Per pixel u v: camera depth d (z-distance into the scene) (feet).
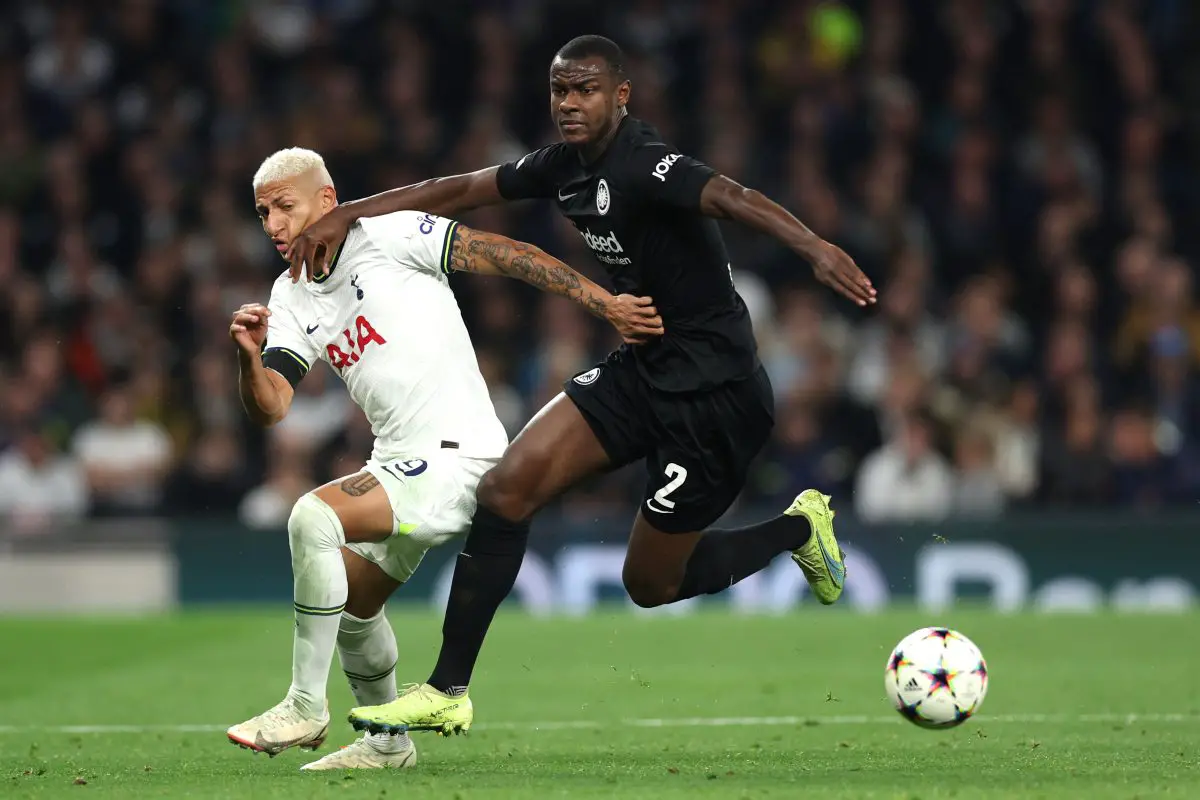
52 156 192.03
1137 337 169.27
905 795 53.47
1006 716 79.51
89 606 146.41
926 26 197.57
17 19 201.05
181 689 94.84
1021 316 179.32
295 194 65.51
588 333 165.78
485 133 183.62
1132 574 139.95
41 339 172.45
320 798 54.13
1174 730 73.97
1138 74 196.54
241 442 164.14
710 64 194.29
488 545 63.98
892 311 164.25
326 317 65.10
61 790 56.95
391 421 64.49
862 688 92.48
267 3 204.54
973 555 140.77
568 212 65.98
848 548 141.38
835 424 155.53
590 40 63.77
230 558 146.92
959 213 183.11
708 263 64.75
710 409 65.67
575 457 65.31
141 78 200.13
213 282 177.27
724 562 71.00
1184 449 156.15
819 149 185.47
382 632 65.92
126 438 157.17
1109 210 186.09
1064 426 153.69
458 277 171.53
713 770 61.67
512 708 85.66
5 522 147.23
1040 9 198.80
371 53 198.90
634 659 107.24
